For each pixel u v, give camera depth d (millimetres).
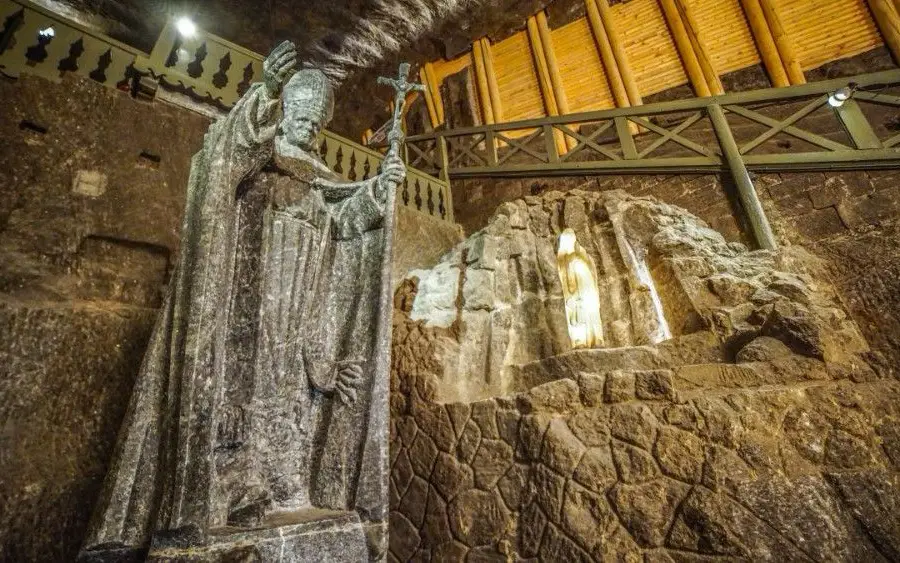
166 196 3865
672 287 4805
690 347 4211
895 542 2738
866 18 7035
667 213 5734
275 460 2385
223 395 2225
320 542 2068
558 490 3648
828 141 5637
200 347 2023
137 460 1977
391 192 3008
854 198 5117
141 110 4074
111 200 3533
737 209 5781
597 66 9430
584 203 6191
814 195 5371
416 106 12055
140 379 2131
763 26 7750
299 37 10977
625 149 7090
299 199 2896
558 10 10070
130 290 3383
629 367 4238
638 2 9172
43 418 2664
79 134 3604
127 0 9422
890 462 3014
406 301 5898
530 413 4070
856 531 2826
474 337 5270
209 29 10375
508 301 5559
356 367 2666
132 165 3785
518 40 10578
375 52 11523
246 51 5055
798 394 3350
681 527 3125
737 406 3387
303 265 2756
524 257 5875
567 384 4070
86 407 2822
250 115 2414
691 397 3541
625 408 3715
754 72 7758
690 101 6844
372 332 2734
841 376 3457
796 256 4926
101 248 3375
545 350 5090
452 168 8664
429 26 10797
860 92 5797
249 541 1890
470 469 4223
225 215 2285
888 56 6711
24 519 2445
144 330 3238
